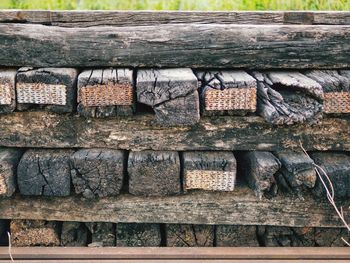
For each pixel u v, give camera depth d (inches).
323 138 77.9
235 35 77.8
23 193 77.1
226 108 73.4
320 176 73.8
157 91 71.4
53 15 90.8
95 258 76.6
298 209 79.5
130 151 78.7
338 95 74.2
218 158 75.9
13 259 75.9
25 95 73.7
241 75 76.2
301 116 71.2
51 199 79.7
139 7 154.9
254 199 79.4
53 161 75.7
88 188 76.7
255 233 83.3
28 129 77.1
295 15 95.1
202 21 95.8
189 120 72.8
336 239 83.0
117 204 79.7
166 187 76.8
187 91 71.3
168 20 94.9
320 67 80.4
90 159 75.1
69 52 77.4
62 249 78.6
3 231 83.6
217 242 82.9
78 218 80.5
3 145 77.9
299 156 76.7
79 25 92.2
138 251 78.2
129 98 73.0
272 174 74.0
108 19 92.7
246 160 81.0
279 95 72.8
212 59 78.7
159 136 77.4
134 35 77.6
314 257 77.2
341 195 76.5
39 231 82.0
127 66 79.0
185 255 77.4
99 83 71.9
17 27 76.4
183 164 75.8
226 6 150.3
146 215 80.2
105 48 77.6
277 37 78.1
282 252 78.3
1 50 76.8
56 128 77.1
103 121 76.8
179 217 80.3
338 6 145.3
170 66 79.3
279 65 79.6
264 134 77.3
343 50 79.0
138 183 76.4
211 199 79.5
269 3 149.3
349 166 76.3
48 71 73.7
